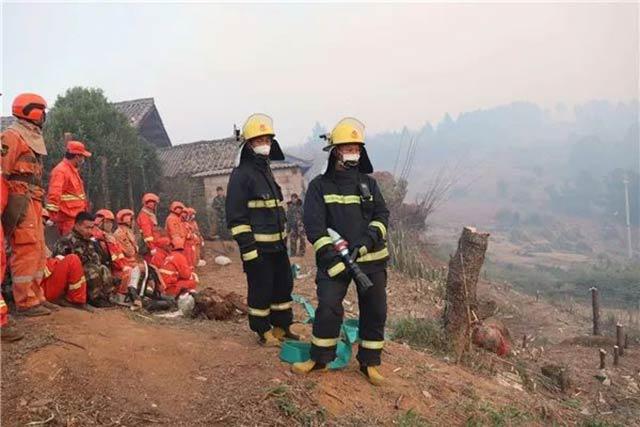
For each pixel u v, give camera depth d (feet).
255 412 14.53
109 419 13.17
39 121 17.89
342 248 16.28
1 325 15.12
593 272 83.97
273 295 19.33
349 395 16.56
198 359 16.71
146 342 16.88
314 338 16.74
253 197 17.84
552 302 52.80
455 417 17.52
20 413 12.65
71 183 25.61
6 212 16.85
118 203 59.36
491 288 55.72
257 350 18.02
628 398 26.20
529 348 32.45
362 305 17.39
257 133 17.60
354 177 17.13
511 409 19.25
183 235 38.86
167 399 14.42
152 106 88.74
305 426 14.67
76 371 14.46
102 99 63.82
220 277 42.93
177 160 87.56
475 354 26.16
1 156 16.57
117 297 24.11
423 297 39.06
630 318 44.57
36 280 17.95
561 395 25.67
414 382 18.83
